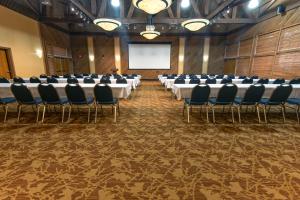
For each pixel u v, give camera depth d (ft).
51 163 7.67
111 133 10.82
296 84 14.70
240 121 12.80
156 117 13.85
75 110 15.47
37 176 6.82
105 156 8.28
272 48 25.20
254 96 12.05
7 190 6.10
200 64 42.42
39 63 29.37
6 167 7.36
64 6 34.50
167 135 10.57
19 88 11.45
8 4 22.63
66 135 10.47
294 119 13.32
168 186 6.37
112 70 39.83
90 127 11.73
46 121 12.76
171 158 8.14
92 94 13.74
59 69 35.88
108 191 6.12
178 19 29.58
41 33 29.86
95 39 41.32
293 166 7.49
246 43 32.27
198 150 8.85
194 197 5.86
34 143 9.45
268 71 25.94
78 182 6.53
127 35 41.06
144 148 9.04
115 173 7.07
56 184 6.41
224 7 22.71
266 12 26.58
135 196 5.90
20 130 11.12
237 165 7.59
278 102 12.26
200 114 14.57
